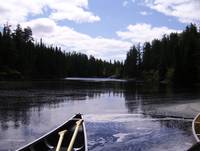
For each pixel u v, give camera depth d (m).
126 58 117.62
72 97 30.91
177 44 74.06
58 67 101.81
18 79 72.81
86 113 19.67
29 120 16.23
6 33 79.25
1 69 70.75
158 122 16.33
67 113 19.28
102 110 21.33
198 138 10.62
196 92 39.31
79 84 61.69
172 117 18.23
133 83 70.88
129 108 22.69
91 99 29.39
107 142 11.91
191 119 17.41
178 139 12.41
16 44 82.38
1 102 24.84
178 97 31.91
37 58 88.88
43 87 46.47
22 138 11.99
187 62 65.81
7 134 12.70
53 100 27.33
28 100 26.72
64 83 64.56
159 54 87.19
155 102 26.92
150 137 12.71
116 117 18.08
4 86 46.84
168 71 72.56
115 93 37.50
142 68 102.69
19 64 77.38
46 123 15.41
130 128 14.66
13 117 17.22
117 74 137.50
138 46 108.56
